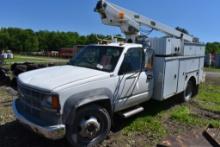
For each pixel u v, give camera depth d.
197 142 4.56
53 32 104.06
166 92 6.11
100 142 4.44
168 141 4.56
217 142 4.45
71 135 4.00
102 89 4.43
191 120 5.91
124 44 5.40
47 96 3.81
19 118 4.20
